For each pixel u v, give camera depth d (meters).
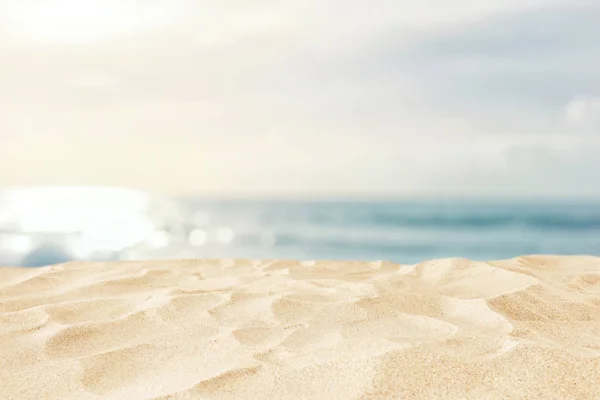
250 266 3.38
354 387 1.34
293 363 1.53
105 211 37.00
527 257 3.50
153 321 2.02
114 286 2.70
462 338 1.67
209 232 22.17
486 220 24.44
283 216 30.00
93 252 14.87
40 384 1.47
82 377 1.51
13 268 3.23
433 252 16.25
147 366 1.59
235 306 2.19
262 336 1.81
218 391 1.37
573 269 3.17
